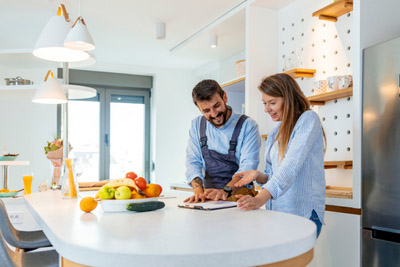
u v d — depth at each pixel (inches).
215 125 84.7
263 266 35.6
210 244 35.1
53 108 217.8
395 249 77.9
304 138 60.9
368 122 85.0
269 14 137.1
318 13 106.7
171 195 82.7
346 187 107.0
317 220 65.1
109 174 249.8
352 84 99.4
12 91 149.5
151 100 259.6
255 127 84.0
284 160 60.1
